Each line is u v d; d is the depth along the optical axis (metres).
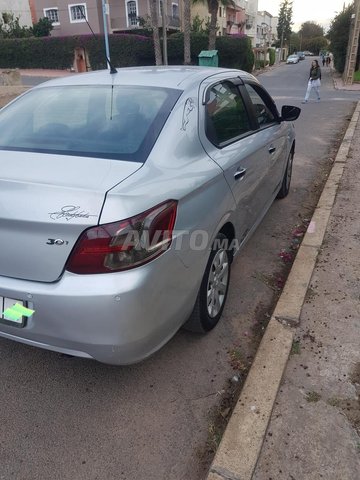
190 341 2.96
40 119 2.81
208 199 2.55
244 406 2.32
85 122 2.68
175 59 34.25
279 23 96.81
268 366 2.60
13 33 39.78
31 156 2.38
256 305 3.39
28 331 2.13
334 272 3.67
